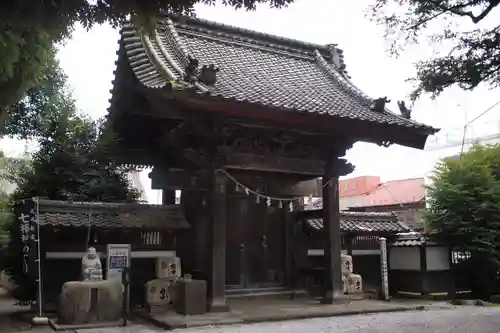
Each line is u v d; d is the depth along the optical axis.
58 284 12.22
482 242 15.98
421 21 7.30
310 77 15.98
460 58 7.07
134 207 13.33
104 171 15.93
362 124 12.89
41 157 15.53
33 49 5.64
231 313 11.81
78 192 15.37
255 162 13.12
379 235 16.81
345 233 16.06
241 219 14.79
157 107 11.38
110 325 10.73
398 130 13.59
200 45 14.91
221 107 11.05
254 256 14.86
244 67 14.62
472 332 9.80
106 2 4.48
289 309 12.49
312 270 15.39
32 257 11.78
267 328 10.25
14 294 13.60
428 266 16.38
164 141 14.48
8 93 6.02
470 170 17.45
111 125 15.49
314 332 9.78
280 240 15.41
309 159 14.09
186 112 11.52
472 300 15.44
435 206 17.48
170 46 14.05
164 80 11.52
